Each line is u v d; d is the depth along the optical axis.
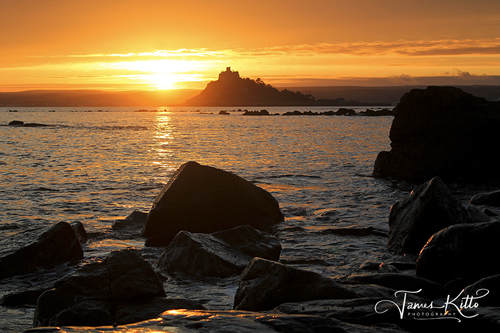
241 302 5.59
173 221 11.58
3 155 30.16
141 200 15.91
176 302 5.69
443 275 6.92
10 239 8.82
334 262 8.88
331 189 18.66
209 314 4.05
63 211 13.90
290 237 11.13
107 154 32.06
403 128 22.67
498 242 6.66
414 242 9.45
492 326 4.17
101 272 5.71
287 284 5.58
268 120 115.00
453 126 21.67
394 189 18.86
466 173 21.45
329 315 4.54
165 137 52.06
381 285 6.22
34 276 8.05
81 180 20.19
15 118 123.62
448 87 22.62
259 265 6.01
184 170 12.51
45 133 57.22
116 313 5.27
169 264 8.40
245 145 41.03
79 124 87.94
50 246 8.62
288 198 16.61
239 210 12.28
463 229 6.96
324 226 12.28
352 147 39.38
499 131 21.44
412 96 22.78
